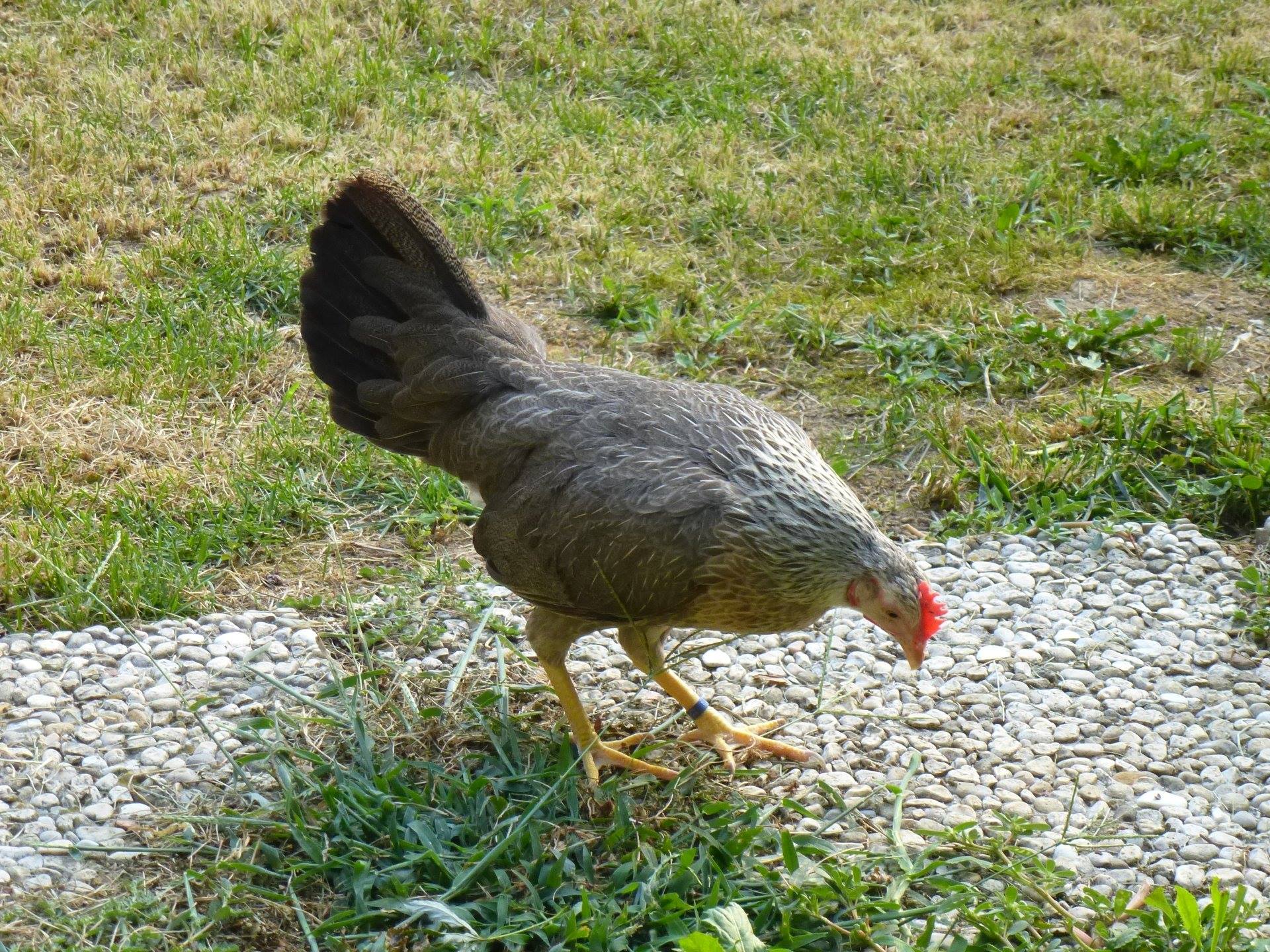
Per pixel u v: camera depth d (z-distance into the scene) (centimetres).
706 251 729
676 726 449
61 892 368
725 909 349
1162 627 490
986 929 358
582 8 966
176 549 502
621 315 666
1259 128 843
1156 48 950
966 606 498
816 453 430
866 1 1012
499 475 420
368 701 443
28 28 903
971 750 434
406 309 434
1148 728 444
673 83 889
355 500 547
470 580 504
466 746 431
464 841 389
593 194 758
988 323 666
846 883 369
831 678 466
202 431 570
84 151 772
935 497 560
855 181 787
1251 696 457
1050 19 987
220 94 840
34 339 616
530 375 427
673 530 391
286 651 462
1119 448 579
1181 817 407
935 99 883
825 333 654
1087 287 705
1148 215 749
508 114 840
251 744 423
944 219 748
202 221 712
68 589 479
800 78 896
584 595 404
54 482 532
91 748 418
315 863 376
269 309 664
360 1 953
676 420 416
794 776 425
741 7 995
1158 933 355
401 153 785
